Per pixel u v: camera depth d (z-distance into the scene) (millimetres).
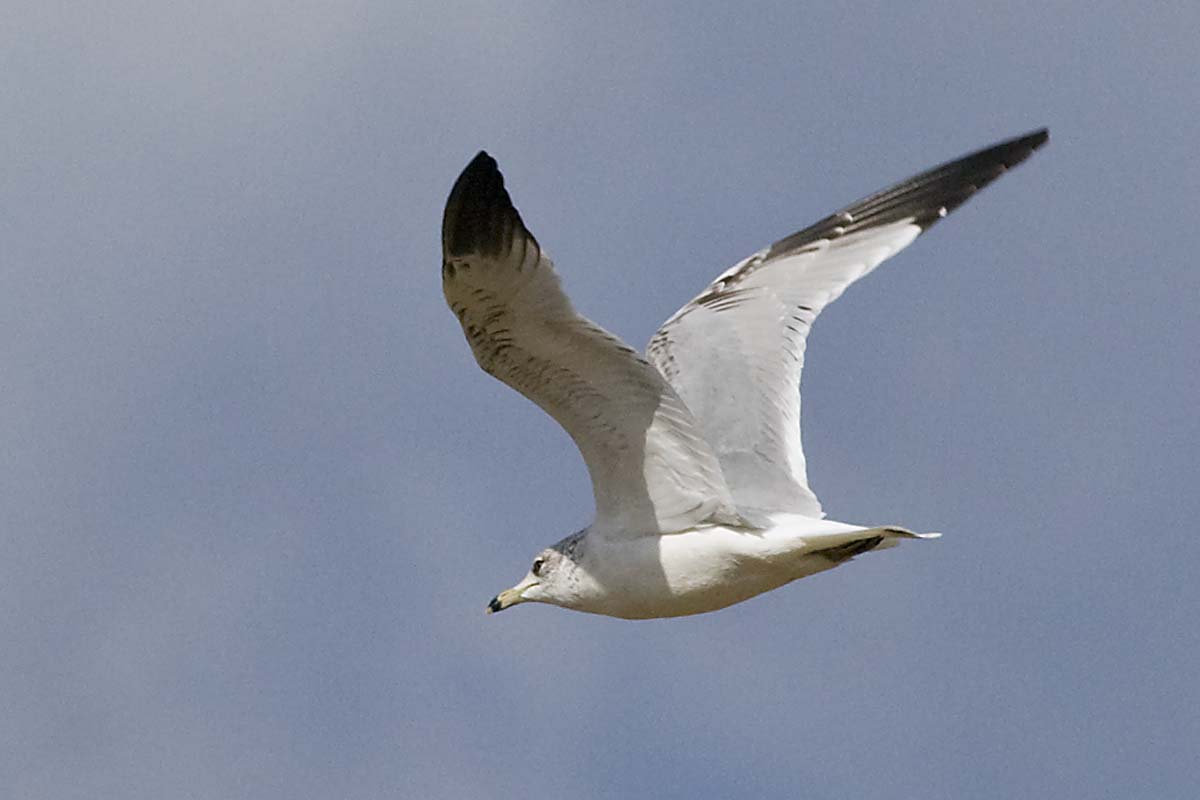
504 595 14289
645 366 12586
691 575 13562
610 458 13406
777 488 14312
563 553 14055
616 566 13711
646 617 14031
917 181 17062
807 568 13406
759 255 16391
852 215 16766
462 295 12023
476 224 11562
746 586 13578
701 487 13422
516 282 11898
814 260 16391
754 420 14820
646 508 13570
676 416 13008
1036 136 17188
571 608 14188
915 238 16688
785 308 15836
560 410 13078
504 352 12539
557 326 12242
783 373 15258
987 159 17078
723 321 15625
